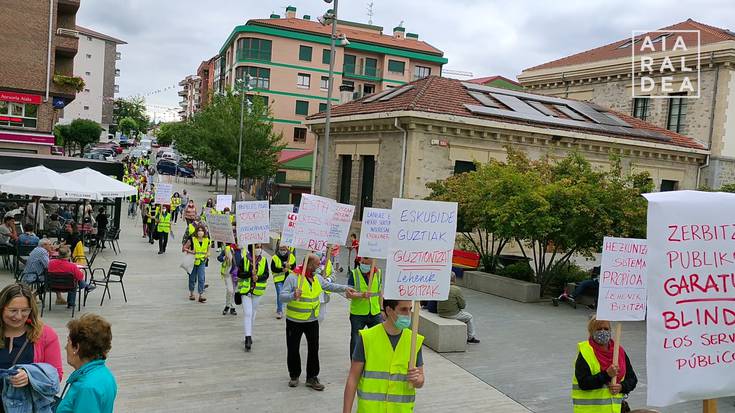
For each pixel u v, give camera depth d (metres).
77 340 3.98
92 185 18.30
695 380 3.87
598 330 5.44
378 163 27.14
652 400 3.81
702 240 3.93
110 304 13.43
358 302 9.46
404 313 4.62
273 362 9.77
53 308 12.71
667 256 3.88
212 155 48.31
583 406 5.43
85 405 3.84
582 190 16.38
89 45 106.19
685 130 34.56
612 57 39.44
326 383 8.88
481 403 8.45
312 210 8.76
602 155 28.95
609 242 5.42
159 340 10.68
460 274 20.89
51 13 37.84
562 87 42.22
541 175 18.55
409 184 24.91
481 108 26.42
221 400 7.98
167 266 19.27
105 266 18.55
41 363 4.41
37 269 12.41
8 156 21.08
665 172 31.47
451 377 9.59
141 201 33.09
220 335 11.29
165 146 122.06
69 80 38.56
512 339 12.38
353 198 29.14
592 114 31.91
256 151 47.91
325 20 22.94
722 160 32.62
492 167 19.41
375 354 4.59
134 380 8.55
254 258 10.48
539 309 15.94
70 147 72.25
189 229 14.52
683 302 3.88
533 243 17.94
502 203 17.20
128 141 111.56
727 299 3.95
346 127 29.41
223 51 79.00
